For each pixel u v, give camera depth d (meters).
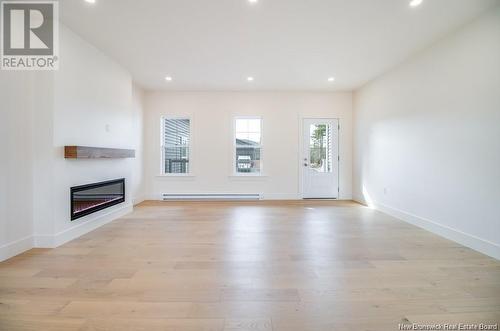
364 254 2.69
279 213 4.68
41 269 2.31
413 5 2.65
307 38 3.40
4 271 2.27
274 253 2.71
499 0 2.54
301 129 6.12
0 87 2.50
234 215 4.50
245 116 6.10
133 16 2.87
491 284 2.05
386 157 4.70
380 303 1.79
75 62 3.22
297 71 4.68
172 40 3.46
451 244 3.01
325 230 3.59
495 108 2.63
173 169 6.18
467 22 2.95
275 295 1.89
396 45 3.59
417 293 1.92
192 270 2.30
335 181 6.20
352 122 6.14
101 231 3.51
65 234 3.04
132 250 2.79
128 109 4.59
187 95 6.03
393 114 4.48
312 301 1.81
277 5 2.67
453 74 3.17
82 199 3.37
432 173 3.52
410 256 2.64
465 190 2.98
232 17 2.90
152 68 4.52
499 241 2.57
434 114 3.49
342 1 2.60
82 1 2.59
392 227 3.75
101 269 2.31
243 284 2.05
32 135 2.84
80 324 1.56
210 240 3.14
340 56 3.99
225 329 1.52
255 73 4.79
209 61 4.21
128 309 1.71
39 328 1.52
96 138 3.67
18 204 2.68
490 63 2.69
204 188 6.07
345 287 2.01
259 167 6.21
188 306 1.75
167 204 5.55
